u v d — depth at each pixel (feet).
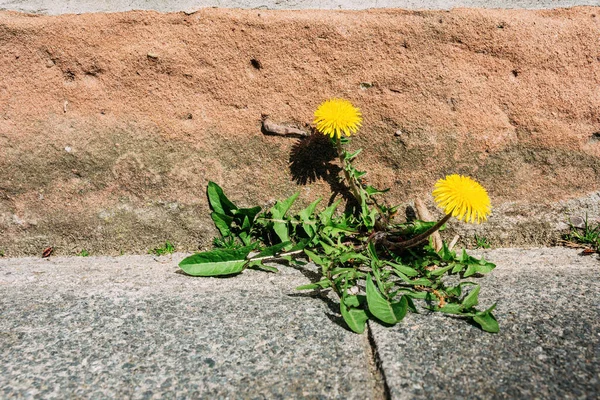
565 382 1.76
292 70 2.33
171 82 2.32
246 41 2.31
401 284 2.19
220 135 2.35
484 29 2.32
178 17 2.30
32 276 2.22
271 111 2.35
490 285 2.15
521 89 2.35
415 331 1.93
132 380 1.79
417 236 2.18
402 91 2.35
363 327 1.94
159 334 1.93
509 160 2.38
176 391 1.76
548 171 2.39
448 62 2.34
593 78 2.36
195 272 2.17
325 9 2.35
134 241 2.37
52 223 2.36
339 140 2.29
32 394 1.75
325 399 1.73
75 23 2.28
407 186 2.39
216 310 2.02
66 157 2.33
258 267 2.27
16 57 2.29
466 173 2.39
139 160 2.34
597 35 2.35
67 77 2.31
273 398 1.73
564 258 2.32
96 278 2.20
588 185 2.40
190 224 2.38
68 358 1.85
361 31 2.31
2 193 2.34
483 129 2.36
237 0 2.35
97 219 2.36
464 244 2.40
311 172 2.39
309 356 1.85
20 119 2.31
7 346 1.89
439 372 1.79
